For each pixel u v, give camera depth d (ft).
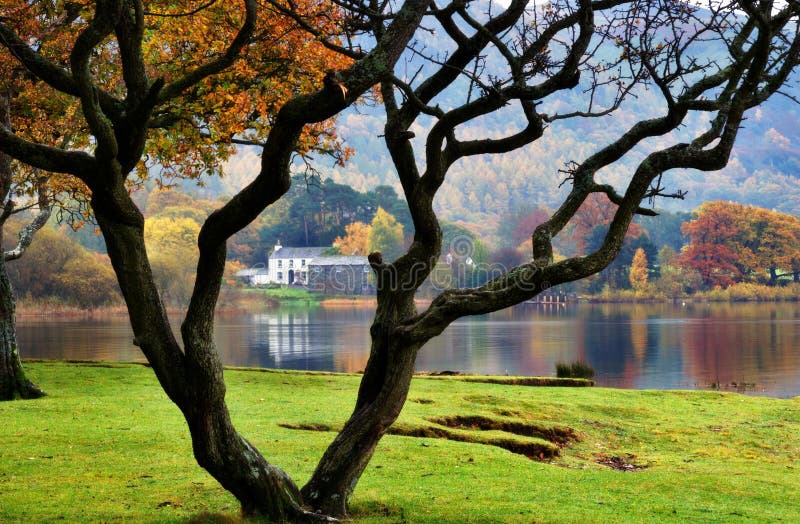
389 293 29.89
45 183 76.13
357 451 29.50
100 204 25.85
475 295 28.25
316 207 590.96
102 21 23.50
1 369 62.18
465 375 99.09
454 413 59.93
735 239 490.08
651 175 28.04
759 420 69.00
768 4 26.73
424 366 144.25
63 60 56.24
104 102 26.78
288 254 547.90
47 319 307.17
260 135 67.87
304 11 50.93
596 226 471.62
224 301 416.26
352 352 174.19
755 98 28.81
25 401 60.59
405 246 510.58
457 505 34.37
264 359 158.51
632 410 70.74
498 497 36.50
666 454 55.21
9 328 62.95
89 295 334.85
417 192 29.22
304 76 62.75
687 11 26.94
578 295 478.59
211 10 57.62
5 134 24.61
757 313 365.81
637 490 39.91
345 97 24.61
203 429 27.09
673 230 602.85
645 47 27.55
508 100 27.12
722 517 34.65
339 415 57.41
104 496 33.91
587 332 241.55
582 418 65.87
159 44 61.57
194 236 395.75
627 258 491.31
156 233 388.37
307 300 479.00
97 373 79.20
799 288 480.23
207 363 26.78
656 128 28.99
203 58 61.11
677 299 474.90
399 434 51.96
